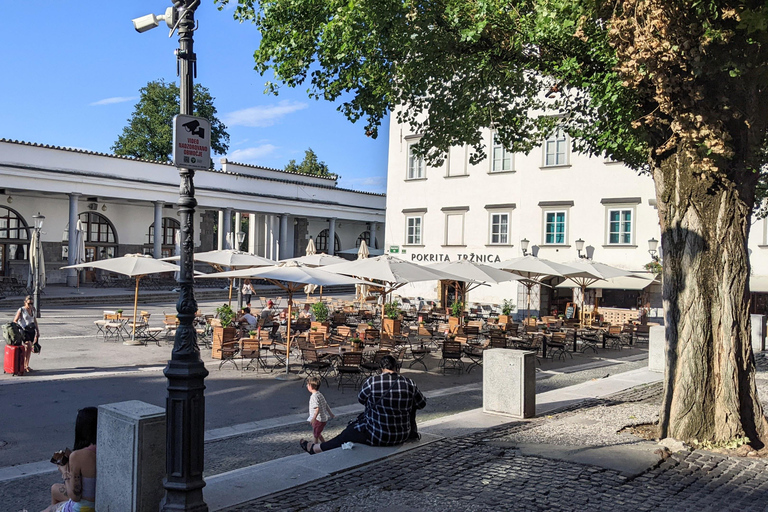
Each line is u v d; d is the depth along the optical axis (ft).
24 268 121.60
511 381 30.81
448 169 106.32
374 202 180.24
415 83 35.60
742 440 24.35
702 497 19.35
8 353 44.19
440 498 18.95
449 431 27.37
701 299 25.16
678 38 22.49
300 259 77.51
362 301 103.09
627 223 88.58
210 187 137.49
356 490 19.62
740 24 21.91
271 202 151.12
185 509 16.43
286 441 29.99
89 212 131.85
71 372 46.06
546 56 32.27
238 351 52.44
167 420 16.66
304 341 48.11
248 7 36.47
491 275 62.80
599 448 24.49
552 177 94.99
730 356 24.77
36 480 23.73
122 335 66.80
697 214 25.16
